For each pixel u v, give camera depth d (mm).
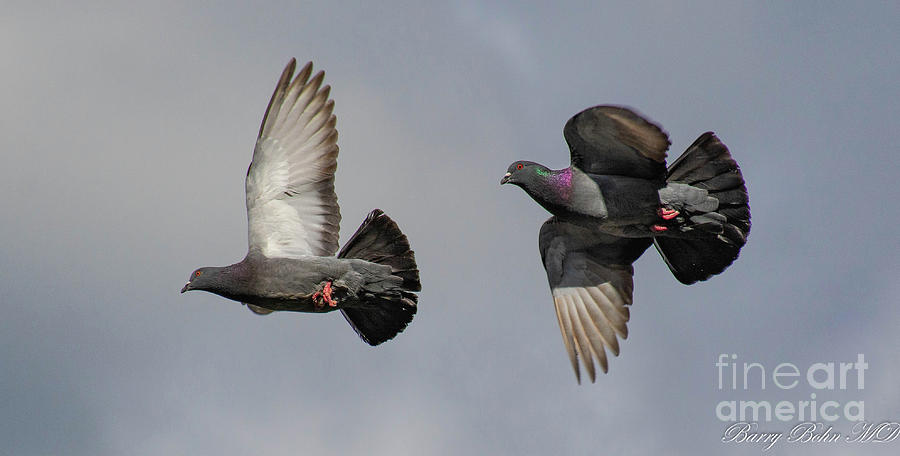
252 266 14734
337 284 14609
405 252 14766
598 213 15578
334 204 15133
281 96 15242
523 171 15836
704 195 15305
